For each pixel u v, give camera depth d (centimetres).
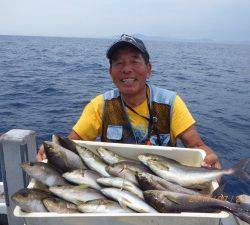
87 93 1479
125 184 241
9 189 258
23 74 2147
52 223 196
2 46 6694
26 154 253
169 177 262
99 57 4369
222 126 952
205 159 294
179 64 3619
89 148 280
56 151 261
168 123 317
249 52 9750
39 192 225
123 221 192
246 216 215
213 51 9125
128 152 277
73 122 935
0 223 296
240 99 1500
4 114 1004
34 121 931
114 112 321
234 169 264
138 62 301
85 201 231
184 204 221
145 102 317
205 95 1570
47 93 1438
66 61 3428
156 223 192
